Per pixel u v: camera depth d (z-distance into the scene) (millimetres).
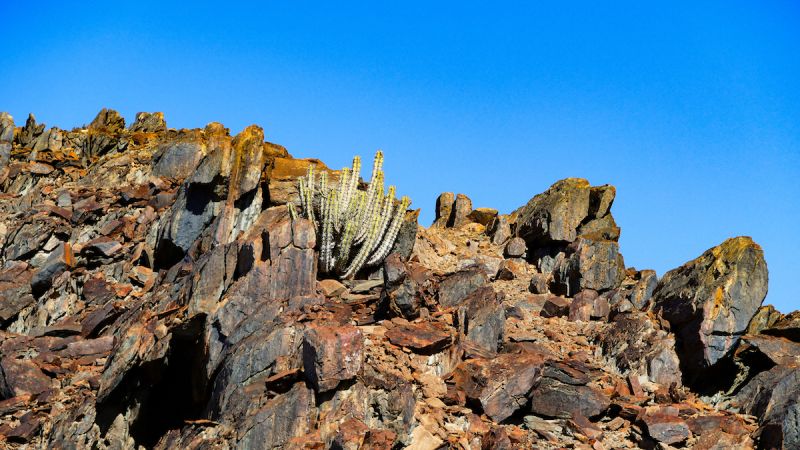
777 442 20766
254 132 26594
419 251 28359
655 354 23750
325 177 25344
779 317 24938
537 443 20578
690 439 21078
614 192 29719
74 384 23156
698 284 24656
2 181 33281
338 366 19016
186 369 22719
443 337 21484
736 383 23297
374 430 18406
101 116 34938
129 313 25125
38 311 26641
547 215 29406
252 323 21609
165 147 30438
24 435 21969
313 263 23203
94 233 28781
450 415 20250
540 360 21609
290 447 18172
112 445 21922
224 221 25438
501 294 24062
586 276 27578
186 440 19688
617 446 20938
